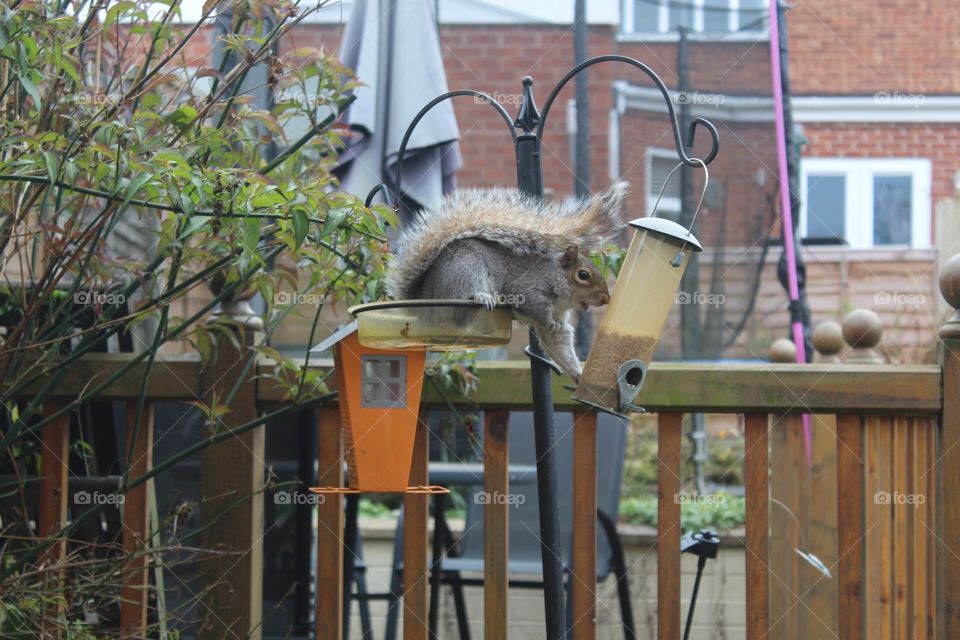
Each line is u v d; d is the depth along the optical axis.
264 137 3.26
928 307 7.87
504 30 8.03
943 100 10.14
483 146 8.05
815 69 10.28
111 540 3.59
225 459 3.32
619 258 3.17
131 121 2.89
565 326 2.71
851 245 9.57
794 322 5.66
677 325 7.05
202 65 3.67
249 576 3.28
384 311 2.60
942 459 3.19
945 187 10.12
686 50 7.21
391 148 4.58
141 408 3.24
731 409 3.24
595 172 7.87
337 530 3.28
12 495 3.36
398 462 2.91
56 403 3.37
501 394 3.27
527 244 2.63
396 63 4.64
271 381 3.35
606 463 4.80
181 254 3.16
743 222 7.00
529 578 5.50
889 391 3.21
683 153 2.77
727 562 5.69
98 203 3.60
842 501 3.27
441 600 5.10
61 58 2.87
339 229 2.93
